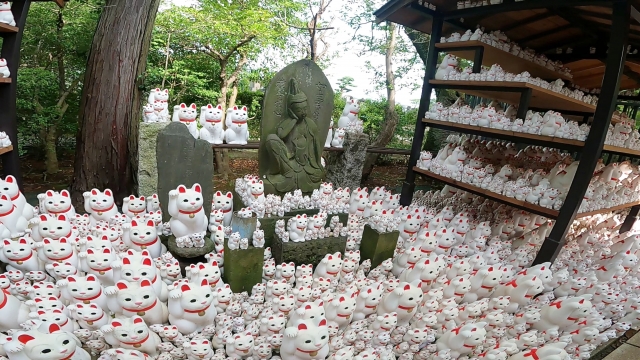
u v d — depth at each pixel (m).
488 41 4.44
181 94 7.56
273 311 2.55
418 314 2.73
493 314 2.80
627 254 3.87
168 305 2.34
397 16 5.07
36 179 6.04
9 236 2.90
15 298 2.24
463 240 4.10
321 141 4.34
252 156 9.43
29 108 5.89
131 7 4.86
